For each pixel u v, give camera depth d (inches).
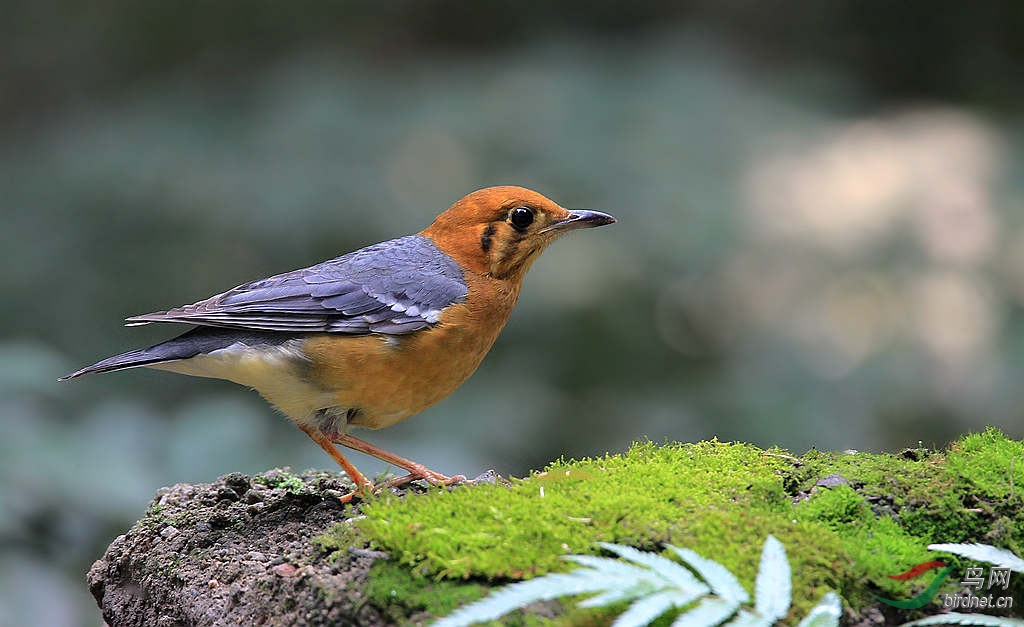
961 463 231.5
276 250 546.0
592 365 545.0
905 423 516.7
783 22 830.5
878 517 215.5
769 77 713.0
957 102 799.7
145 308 546.3
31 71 727.7
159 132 603.8
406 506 218.8
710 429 522.6
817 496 221.9
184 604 232.7
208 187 554.6
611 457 257.8
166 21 729.6
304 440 410.9
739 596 173.2
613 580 171.8
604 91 625.6
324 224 538.3
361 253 303.3
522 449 497.4
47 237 554.6
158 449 360.2
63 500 324.2
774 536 200.2
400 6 768.3
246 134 593.9
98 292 546.0
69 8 727.1
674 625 165.5
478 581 193.8
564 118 592.1
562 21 797.2
